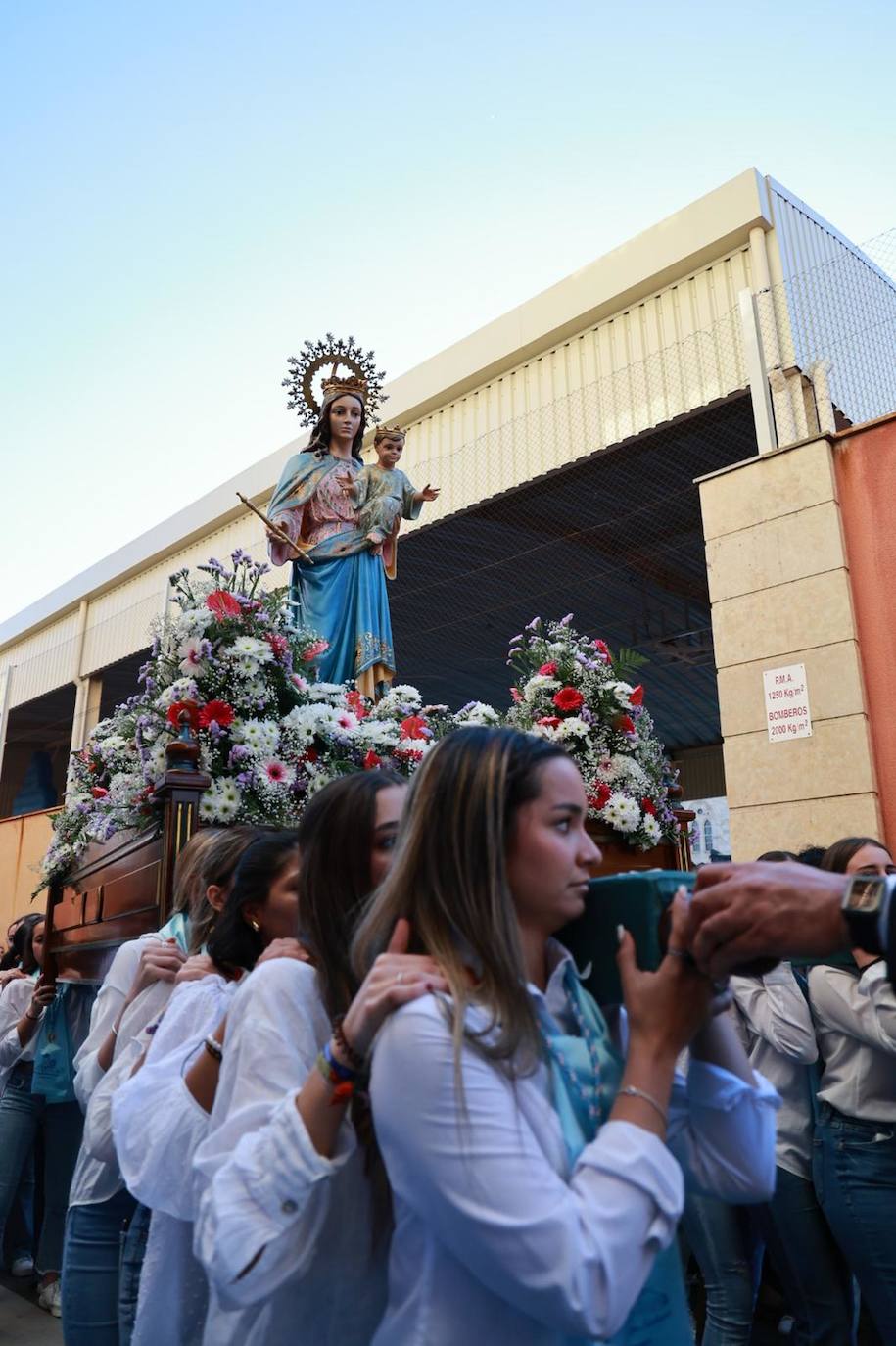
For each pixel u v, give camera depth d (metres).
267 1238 1.33
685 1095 1.48
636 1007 1.25
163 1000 2.60
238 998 1.68
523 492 11.10
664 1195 1.15
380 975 1.28
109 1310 2.65
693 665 14.94
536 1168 1.14
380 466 6.80
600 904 1.36
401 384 12.38
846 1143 2.61
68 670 16.64
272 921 2.21
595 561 12.73
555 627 5.72
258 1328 1.46
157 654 4.61
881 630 6.07
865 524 6.26
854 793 5.91
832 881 1.15
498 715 5.54
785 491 6.54
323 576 6.44
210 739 4.12
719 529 6.80
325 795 1.74
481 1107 1.15
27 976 5.17
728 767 6.45
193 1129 1.86
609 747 5.25
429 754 1.42
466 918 1.28
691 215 9.92
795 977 2.97
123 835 4.08
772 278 9.36
